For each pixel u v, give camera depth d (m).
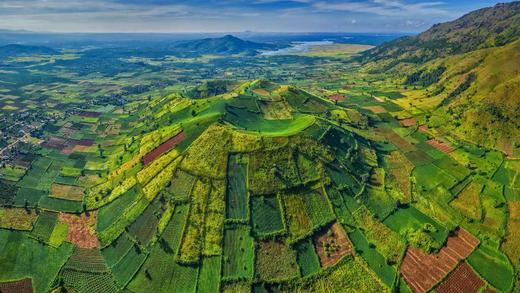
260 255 133.75
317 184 162.75
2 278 134.12
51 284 131.62
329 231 145.12
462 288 123.38
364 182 171.50
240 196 153.25
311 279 126.12
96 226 157.88
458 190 172.62
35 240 151.00
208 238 138.75
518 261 132.25
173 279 128.25
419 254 136.12
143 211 155.75
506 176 180.38
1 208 168.62
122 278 131.75
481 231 146.62
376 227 148.25
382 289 122.62
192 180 160.62
